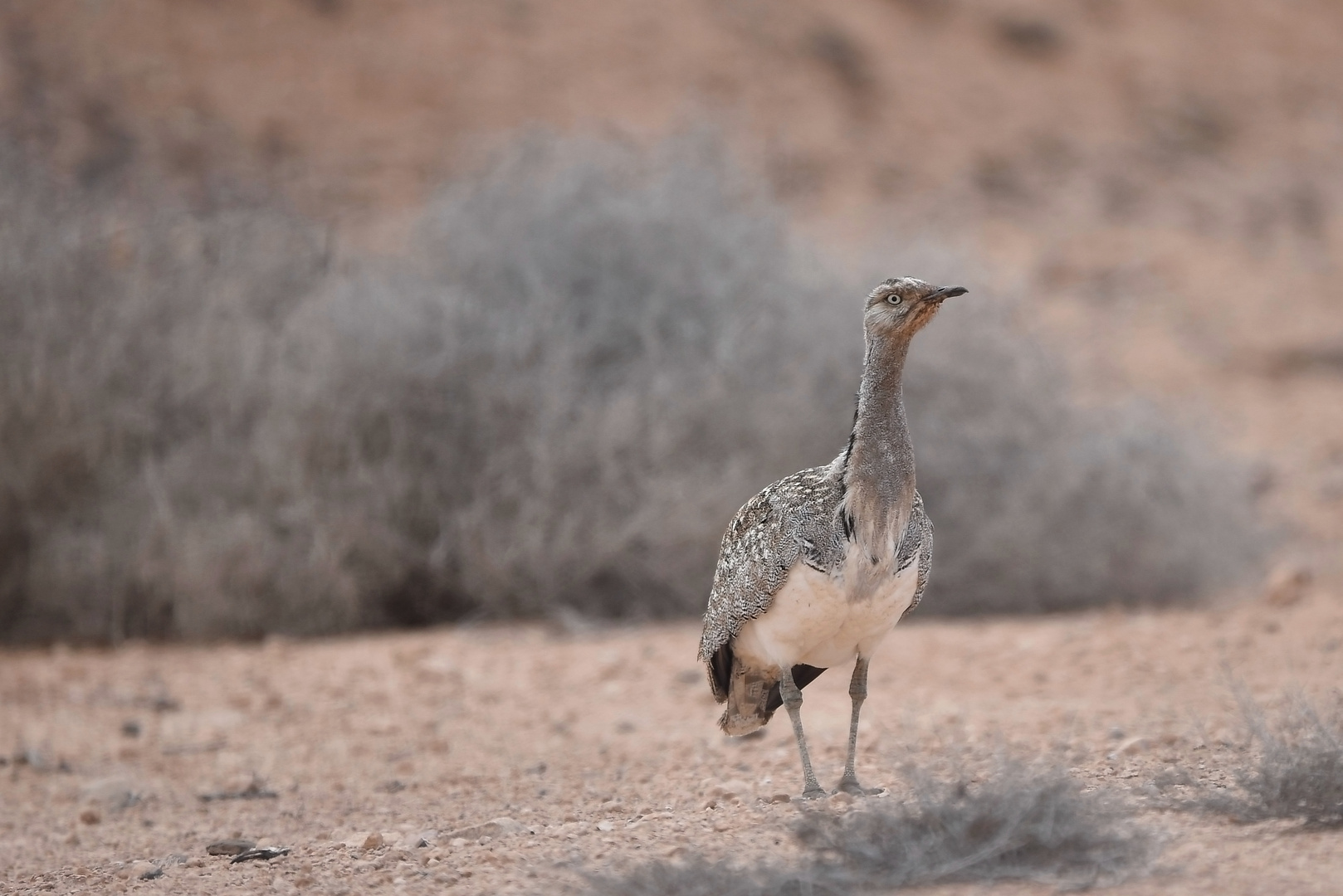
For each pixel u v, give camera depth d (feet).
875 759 40.75
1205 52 212.84
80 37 143.43
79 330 70.33
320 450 67.82
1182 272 150.00
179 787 44.73
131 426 69.62
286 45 153.69
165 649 65.41
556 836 34.17
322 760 47.11
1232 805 31.58
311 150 137.69
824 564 33.65
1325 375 126.11
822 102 173.88
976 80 191.11
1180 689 48.32
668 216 73.41
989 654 56.90
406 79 153.58
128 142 127.54
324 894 30.78
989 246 148.66
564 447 67.05
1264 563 75.51
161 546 66.23
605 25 174.50
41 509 68.69
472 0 170.30
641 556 67.46
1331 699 41.88
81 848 38.47
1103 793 30.71
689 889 27.30
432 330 69.56
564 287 72.33
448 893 29.86
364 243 101.45
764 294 72.38
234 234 76.79
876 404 33.78
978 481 71.05
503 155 87.76
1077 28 209.15
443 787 42.65
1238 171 184.85
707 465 67.26
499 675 57.62
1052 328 92.63
